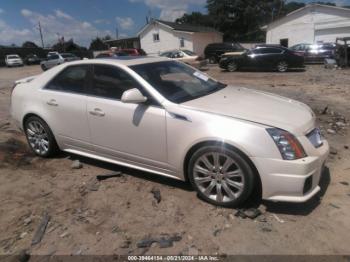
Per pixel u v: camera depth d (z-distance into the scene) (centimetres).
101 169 482
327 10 3262
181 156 376
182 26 4294
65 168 489
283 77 1627
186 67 495
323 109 803
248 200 377
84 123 451
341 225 330
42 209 382
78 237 329
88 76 454
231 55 2095
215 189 369
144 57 488
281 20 3594
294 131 338
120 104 414
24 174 474
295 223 336
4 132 671
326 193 389
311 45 2403
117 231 336
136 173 462
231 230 329
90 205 386
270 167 329
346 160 481
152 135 392
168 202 384
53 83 492
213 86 468
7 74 2819
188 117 365
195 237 321
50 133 503
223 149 345
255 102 400
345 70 1841
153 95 394
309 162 328
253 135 334
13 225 353
